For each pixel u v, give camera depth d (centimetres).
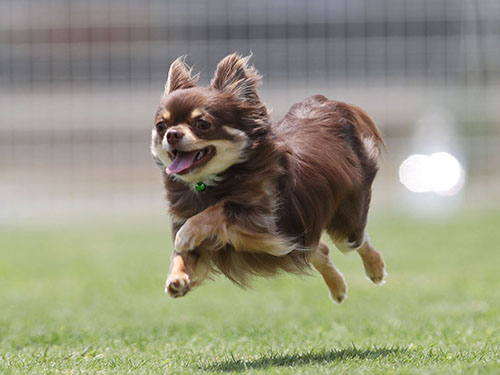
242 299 1189
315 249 675
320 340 772
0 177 2294
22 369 632
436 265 1427
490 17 2245
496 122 2239
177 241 611
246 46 2294
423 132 2259
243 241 618
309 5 2291
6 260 1595
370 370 573
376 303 1081
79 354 707
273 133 638
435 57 2283
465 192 2186
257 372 579
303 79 2308
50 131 2323
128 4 2295
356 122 736
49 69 2333
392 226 1903
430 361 613
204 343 780
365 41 2295
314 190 659
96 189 2291
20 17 2348
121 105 2330
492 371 554
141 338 814
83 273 1448
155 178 2294
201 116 614
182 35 2305
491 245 1630
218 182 627
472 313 922
